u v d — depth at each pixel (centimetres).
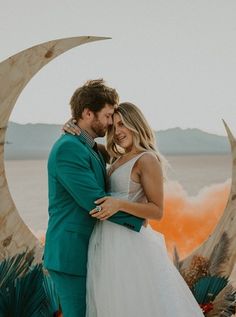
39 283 376
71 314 307
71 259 305
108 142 329
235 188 411
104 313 307
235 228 409
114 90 320
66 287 307
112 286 307
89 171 305
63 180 303
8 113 386
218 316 396
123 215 308
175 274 324
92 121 316
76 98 318
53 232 311
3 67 382
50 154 315
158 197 313
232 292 400
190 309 316
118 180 320
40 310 371
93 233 319
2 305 363
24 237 397
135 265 308
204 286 404
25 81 385
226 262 407
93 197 299
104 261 310
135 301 304
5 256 392
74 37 385
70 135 313
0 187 393
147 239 317
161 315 304
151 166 313
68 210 310
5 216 395
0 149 388
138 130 317
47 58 387
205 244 418
